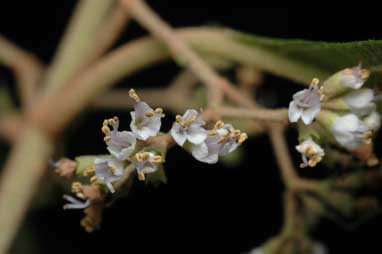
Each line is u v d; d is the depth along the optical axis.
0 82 0.29
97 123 0.28
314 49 0.22
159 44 0.25
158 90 0.27
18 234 0.27
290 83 0.25
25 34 0.28
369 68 0.21
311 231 0.25
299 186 0.23
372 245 0.26
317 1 0.26
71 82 0.26
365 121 0.20
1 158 0.28
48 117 0.26
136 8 0.25
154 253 0.27
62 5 0.28
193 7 0.27
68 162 0.21
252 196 0.27
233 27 0.27
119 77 0.26
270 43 0.23
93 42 0.26
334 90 0.20
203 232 0.27
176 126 0.20
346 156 0.22
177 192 0.27
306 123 0.20
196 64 0.24
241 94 0.23
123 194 0.20
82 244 0.27
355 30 0.26
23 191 0.26
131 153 0.20
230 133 0.20
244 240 0.27
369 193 0.23
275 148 0.23
